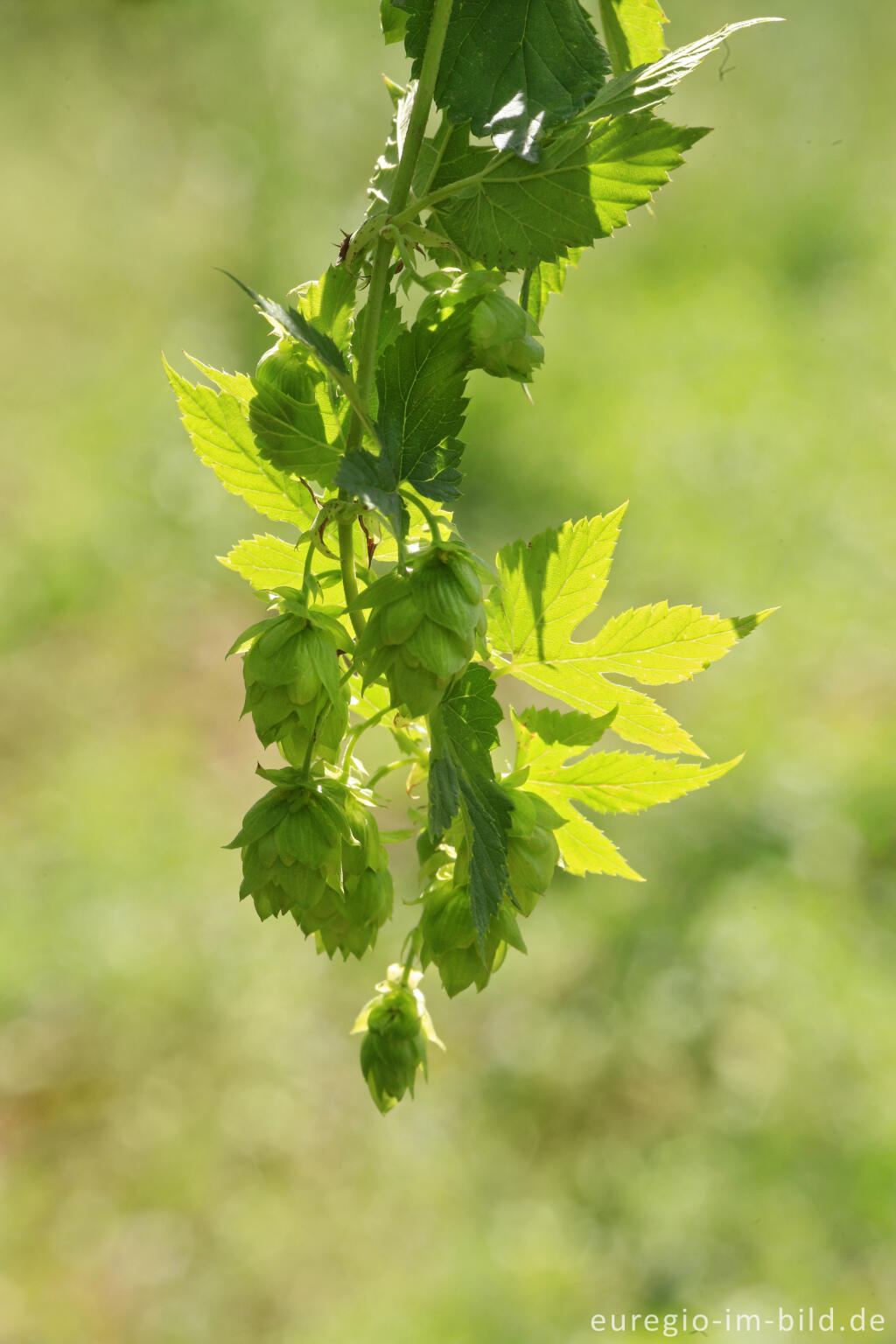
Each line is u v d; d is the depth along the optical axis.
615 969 4.87
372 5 10.18
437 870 1.42
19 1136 4.44
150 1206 4.28
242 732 6.10
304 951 5.07
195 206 9.20
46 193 8.97
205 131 9.62
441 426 1.23
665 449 7.34
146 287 8.59
